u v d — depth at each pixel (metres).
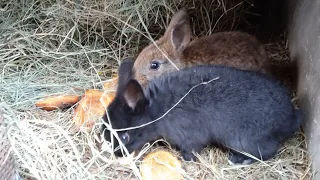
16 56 0.60
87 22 0.61
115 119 0.45
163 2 0.60
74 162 0.44
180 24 0.54
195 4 0.64
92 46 0.62
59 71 0.60
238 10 0.67
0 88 0.56
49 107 0.53
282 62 0.61
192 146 0.46
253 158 0.45
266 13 0.71
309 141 0.46
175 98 0.45
